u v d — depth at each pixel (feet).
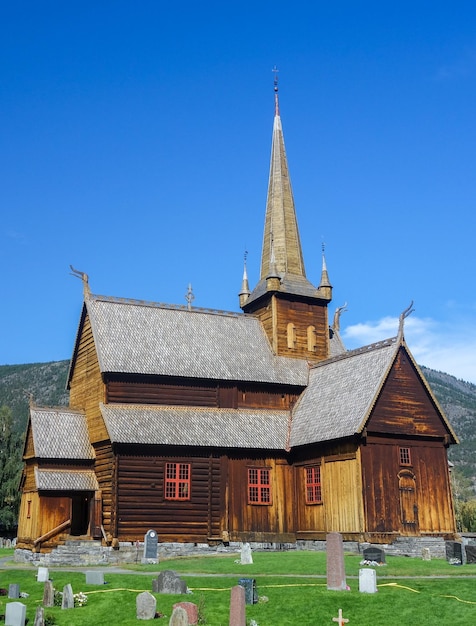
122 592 95.76
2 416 280.72
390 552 138.82
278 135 220.23
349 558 128.67
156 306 182.80
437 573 109.09
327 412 160.97
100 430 157.17
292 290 193.57
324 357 193.67
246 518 158.71
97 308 173.99
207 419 163.73
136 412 158.30
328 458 155.33
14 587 98.22
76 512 163.73
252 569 114.73
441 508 153.28
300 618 83.76
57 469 155.12
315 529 156.66
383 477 147.74
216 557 138.92
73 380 181.88
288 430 169.58
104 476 152.87
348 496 148.15
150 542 131.54
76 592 97.35
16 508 262.67
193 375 166.20
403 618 83.35
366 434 147.02
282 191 211.20
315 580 102.06
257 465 162.71
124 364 161.38
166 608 88.02
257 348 185.26
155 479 152.35
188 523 152.97
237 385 172.14
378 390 150.20
